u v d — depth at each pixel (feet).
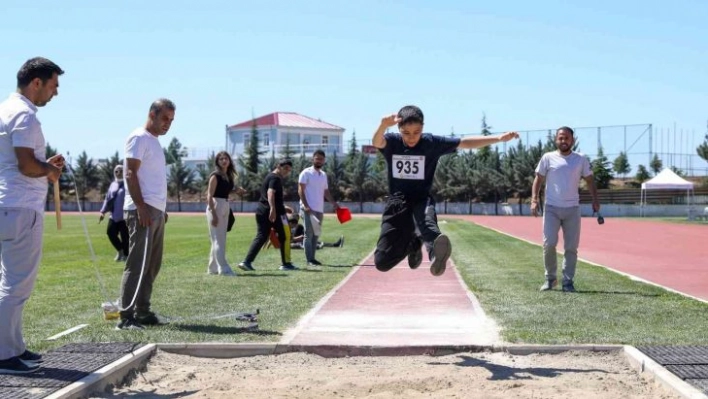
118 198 51.75
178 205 256.52
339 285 37.37
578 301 30.83
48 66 18.49
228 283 37.99
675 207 190.80
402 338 22.76
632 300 31.09
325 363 20.31
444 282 38.88
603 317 26.53
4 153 17.98
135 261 24.61
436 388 17.47
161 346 21.43
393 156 20.80
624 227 121.19
